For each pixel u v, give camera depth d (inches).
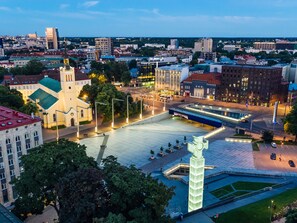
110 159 2401.6
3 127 3403.1
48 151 2484.0
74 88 6077.8
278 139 5364.2
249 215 2404.0
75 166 2411.4
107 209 1918.1
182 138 5472.4
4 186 3462.1
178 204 3095.5
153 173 3981.3
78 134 5447.8
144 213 1790.1
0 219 2012.8
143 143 5201.8
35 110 5718.5
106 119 6387.8
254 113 7229.3
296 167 4141.2
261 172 3595.0
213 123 5905.5
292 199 2731.3
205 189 3228.3
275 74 7859.3
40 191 2353.6
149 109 7534.5
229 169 3720.5
